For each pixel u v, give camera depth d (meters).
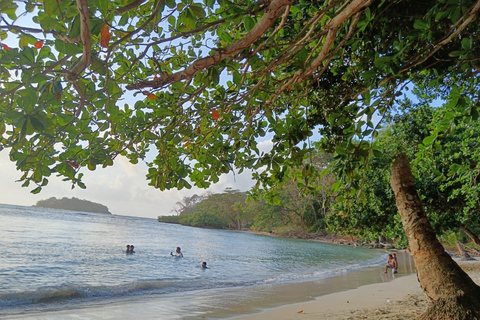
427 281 4.87
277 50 3.36
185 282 14.27
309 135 3.39
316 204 59.31
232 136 3.46
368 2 2.03
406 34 3.43
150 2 2.31
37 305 9.45
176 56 3.28
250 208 69.69
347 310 8.98
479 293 4.59
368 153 2.98
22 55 1.52
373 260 27.59
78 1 1.24
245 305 10.15
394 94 3.34
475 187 7.01
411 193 5.37
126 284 12.93
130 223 83.81
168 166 3.27
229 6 2.29
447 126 3.10
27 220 52.88
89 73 1.71
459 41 3.60
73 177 2.45
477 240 11.52
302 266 22.41
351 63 4.04
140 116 3.30
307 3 2.99
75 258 19.20
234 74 2.57
